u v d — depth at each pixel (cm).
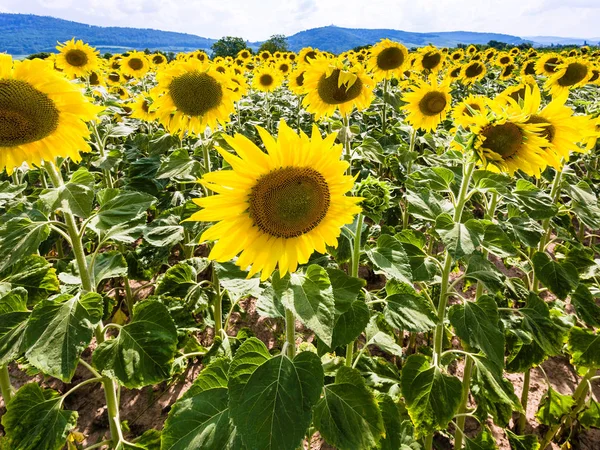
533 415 108
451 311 73
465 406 95
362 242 85
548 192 124
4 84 57
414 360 74
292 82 208
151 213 170
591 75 210
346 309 55
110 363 61
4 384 78
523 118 70
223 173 51
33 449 59
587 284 101
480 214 185
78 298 57
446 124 202
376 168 188
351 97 142
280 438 46
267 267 54
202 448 53
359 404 57
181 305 85
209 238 54
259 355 54
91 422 102
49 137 64
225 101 117
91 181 59
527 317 84
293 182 53
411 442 79
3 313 62
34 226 58
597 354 88
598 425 94
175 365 87
